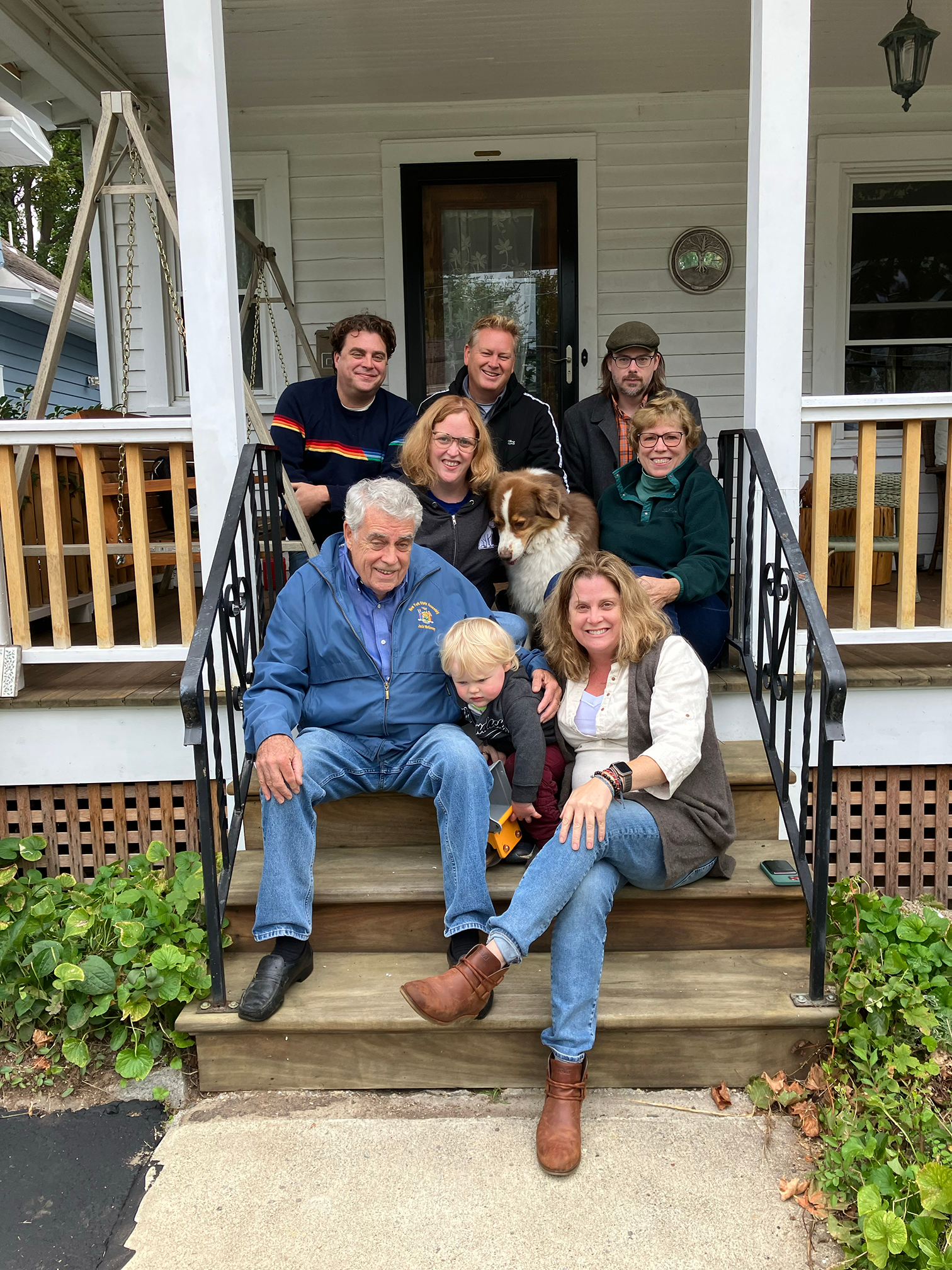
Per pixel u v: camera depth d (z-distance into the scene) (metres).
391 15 4.77
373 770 2.71
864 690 3.29
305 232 6.20
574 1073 2.22
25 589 3.37
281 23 4.84
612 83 5.79
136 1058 2.51
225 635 2.81
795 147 3.08
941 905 3.38
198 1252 1.98
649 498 3.34
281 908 2.46
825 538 3.27
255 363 6.38
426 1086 2.45
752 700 3.20
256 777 3.08
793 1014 2.37
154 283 6.31
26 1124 2.40
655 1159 2.19
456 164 6.13
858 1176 2.05
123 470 4.64
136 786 3.39
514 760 2.68
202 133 3.06
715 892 2.62
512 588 3.33
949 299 6.34
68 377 13.87
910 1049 2.38
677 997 2.44
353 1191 2.12
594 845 2.26
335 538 2.78
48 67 5.04
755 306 3.18
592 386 6.34
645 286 6.23
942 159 6.11
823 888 2.40
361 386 3.61
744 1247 1.96
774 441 3.22
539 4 4.67
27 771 3.37
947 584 3.29
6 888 3.20
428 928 2.69
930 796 3.41
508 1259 1.94
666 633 2.55
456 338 6.37
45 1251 1.99
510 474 3.23
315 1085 2.46
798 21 3.02
